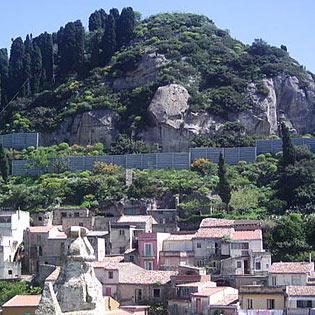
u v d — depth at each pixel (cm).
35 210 15500
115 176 17238
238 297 9644
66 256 2533
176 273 11138
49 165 18712
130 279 11006
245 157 18650
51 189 16562
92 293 2514
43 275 12269
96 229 14900
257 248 12025
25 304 9100
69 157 18825
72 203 16525
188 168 18275
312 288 9381
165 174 17562
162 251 12488
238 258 11731
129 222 13875
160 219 15150
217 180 16862
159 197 16200
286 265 10462
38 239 13800
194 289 10225
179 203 15750
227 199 15450
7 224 13750
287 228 13025
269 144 19012
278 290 9425
